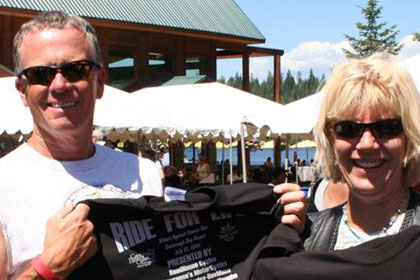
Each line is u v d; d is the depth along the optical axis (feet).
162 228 9.23
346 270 7.93
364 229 8.66
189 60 110.93
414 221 8.34
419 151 8.29
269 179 72.33
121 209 8.94
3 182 8.86
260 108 46.03
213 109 45.29
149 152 55.52
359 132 8.30
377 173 8.38
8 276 8.42
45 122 9.16
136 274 8.97
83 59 9.23
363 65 8.52
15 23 81.71
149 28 97.86
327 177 9.21
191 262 9.29
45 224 8.77
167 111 42.93
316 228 9.06
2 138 43.62
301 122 37.73
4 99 31.96
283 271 8.34
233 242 9.50
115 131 36.37
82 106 9.25
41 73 9.01
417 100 8.32
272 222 9.56
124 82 97.35
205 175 68.08
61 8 85.61
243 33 113.91
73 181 9.36
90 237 8.07
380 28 95.91
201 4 113.19
